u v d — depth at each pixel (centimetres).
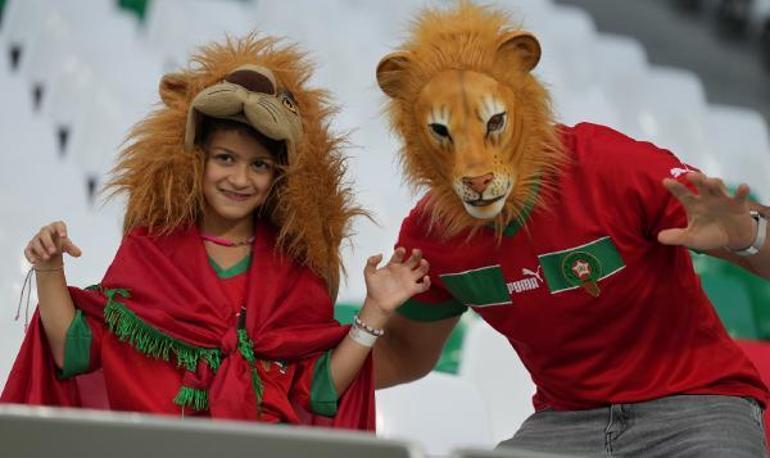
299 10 1348
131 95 1127
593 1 1752
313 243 597
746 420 602
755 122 1508
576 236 591
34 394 564
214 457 387
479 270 608
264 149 582
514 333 622
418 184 600
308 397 584
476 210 572
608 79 1514
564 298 599
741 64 1725
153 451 387
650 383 612
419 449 369
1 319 766
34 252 557
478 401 762
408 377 674
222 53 608
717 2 1764
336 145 607
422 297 638
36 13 1207
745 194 534
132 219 594
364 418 595
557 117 606
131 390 565
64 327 567
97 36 1174
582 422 624
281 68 607
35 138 999
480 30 590
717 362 614
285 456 383
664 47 1727
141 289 574
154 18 1261
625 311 603
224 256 596
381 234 1047
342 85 1279
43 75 1160
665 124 1441
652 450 607
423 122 582
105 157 1077
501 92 578
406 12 1438
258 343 576
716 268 1091
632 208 588
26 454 389
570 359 618
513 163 579
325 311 600
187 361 569
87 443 388
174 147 584
